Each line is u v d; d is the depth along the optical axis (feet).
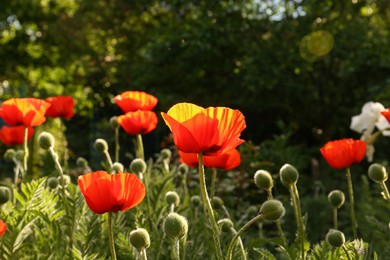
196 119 4.71
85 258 6.55
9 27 48.34
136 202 5.28
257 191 16.80
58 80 49.11
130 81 37.35
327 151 7.49
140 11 39.17
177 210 8.32
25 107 8.22
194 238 7.80
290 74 30.68
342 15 30.12
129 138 32.04
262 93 30.99
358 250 6.32
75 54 44.50
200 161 4.88
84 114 42.60
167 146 20.57
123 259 7.18
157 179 9.87
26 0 46.91
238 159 7.39
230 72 31.50
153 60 30.27
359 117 10.40
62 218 7.97
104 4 39.86
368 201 15.23
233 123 4.80
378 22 36.65
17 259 6.96
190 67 30.42
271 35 29.76
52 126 21.42
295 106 31.99
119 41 41.09
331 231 5.81
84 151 41.91
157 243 7.33
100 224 7.31
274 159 18.98
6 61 49.34
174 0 31.96
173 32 31.09
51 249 7.23
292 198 6.32
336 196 7.12
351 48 28.73
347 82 31.60
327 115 32.12
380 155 26.11
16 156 10.02
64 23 43.78
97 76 39.91
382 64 28.32
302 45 28.78
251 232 11.87
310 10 28.55
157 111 32.19
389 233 7.88
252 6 30.19
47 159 12.73
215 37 28.86
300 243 6.15
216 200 8.12
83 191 5.26
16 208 7.18
